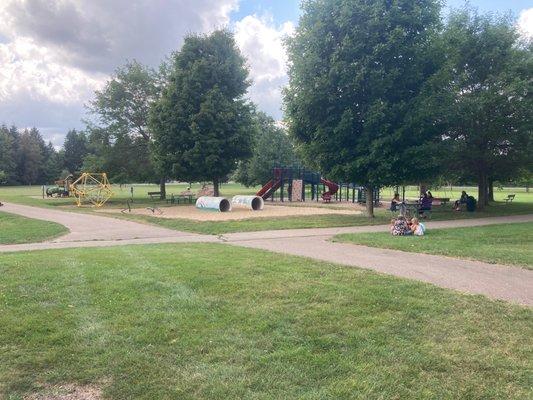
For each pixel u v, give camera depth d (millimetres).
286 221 20906
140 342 5262
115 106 41625
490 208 30062
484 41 26938
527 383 4422
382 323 5855
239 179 58906
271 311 6281
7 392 4262
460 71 27109
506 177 33469
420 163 21719
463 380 4473
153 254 11172
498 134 26875
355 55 21344
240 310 6328
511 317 6109
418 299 6855
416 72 21609
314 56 21688
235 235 16656
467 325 5824
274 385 4348
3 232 17359
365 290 7309
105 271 8656
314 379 4469
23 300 6715
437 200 33156
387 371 4613
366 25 21078
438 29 22750
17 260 9984
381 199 43406
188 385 4348
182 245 13641
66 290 7242
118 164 42250
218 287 7469
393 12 21219
